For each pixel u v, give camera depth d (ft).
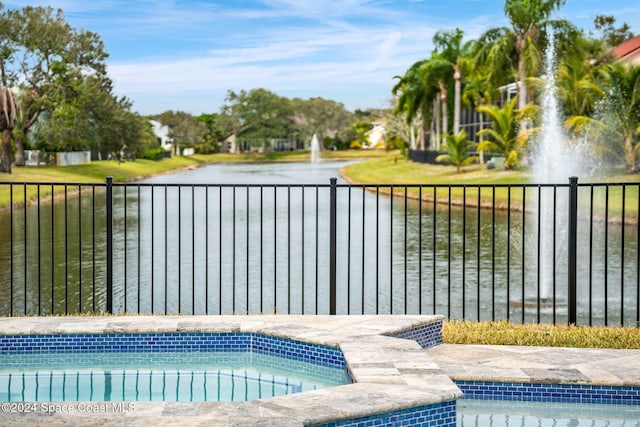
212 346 24.04
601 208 88.53
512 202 100.99
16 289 44.27
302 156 408.87
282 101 424.46
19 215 95.55
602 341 23.94
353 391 17.58
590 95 116.26
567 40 138.21
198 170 270.26
